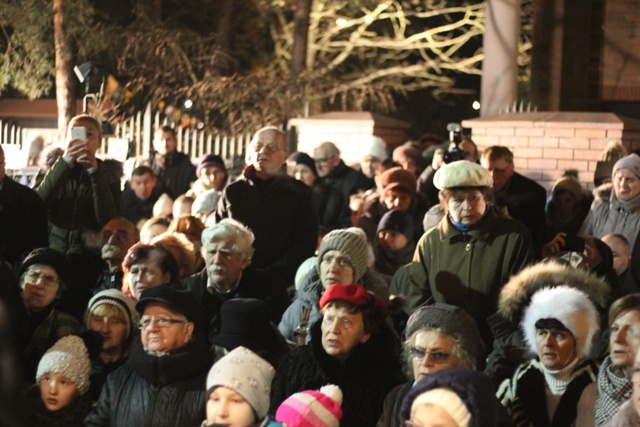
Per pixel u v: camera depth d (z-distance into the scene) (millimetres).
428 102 35500
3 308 2812
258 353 6508
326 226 12812
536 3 20375
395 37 34000
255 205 8977
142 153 20438
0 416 2699
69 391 6297
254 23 31297
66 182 9344
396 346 6176
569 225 11656
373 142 15570
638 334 5676
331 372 6051
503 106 19031
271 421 5699
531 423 5941
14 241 8664
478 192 7383
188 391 5973
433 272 7473
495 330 6730
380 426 5699
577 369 5938
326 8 32000
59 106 23156
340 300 6016
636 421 5016
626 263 8875
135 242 8914
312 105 28016
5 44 25547
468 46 35562
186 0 29812
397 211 9383
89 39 23656
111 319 6902
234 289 7629
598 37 21609
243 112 26703
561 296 5961
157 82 26672
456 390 4316
